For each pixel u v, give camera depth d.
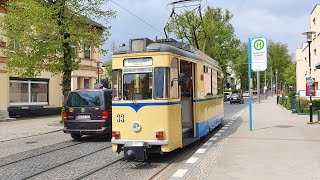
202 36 56.84
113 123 10.59
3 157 11.74
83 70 36.25
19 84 29.39
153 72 10.34
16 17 21.09
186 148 12.96
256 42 16.84
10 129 20.33
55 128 20.62
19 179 8.59
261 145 12.48
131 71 10.55
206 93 14.46
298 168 8.75
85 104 15.18
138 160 10.13
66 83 22.56
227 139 14.40
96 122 14.98
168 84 10.32
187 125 12.74
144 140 10.22
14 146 14.34
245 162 9.55
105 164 10.24
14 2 21.50
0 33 22.23
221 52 61.53
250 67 17.20
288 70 81.94
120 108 10.51
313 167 8.84
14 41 21.73
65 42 21.36
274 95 102.12
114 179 8.48
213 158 10.48
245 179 7.75
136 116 10.33
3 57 27.56
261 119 24.25
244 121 23.16
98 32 22.64
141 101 10.31
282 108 39.38
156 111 10.20
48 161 10.86
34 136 17.64
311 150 11.34
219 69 18.77
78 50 22.98
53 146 14.02
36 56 21.22
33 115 29.58
